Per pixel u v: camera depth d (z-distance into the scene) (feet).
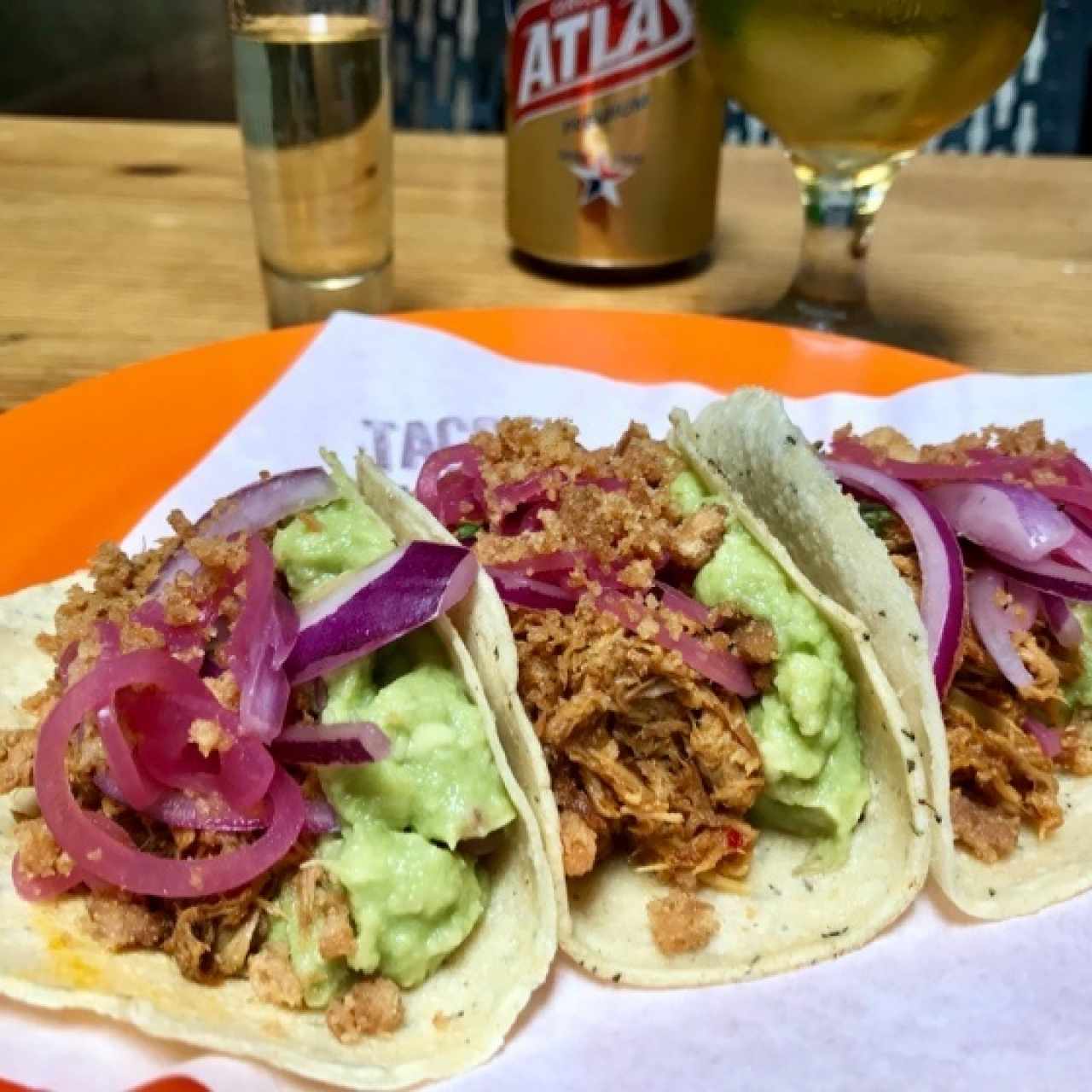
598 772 0.60
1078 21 1.82
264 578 0.58
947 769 0.57
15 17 1.77
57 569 0.76
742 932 0.58
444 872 0.54
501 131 1.80
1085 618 0.68
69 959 0.53
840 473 0.69
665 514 0.65
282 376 0.93
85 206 1.32
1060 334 1.05
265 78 0.97
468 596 0.59
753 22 0.88
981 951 0.56
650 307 1.12
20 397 0.94
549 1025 0.53
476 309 1.03
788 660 0.60
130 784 0.54
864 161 0.99
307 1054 0.50
